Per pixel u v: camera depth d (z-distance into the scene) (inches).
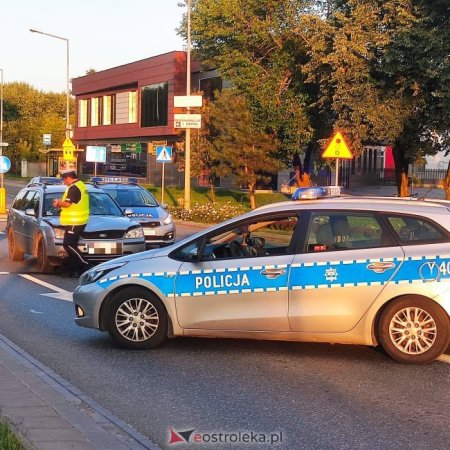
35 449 163.6
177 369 262.4
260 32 1061.8
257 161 1125.1
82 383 244.1
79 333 324.8
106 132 2358.5
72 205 484.7
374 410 213.3
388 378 247.8
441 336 258.2
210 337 297.6
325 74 929.5
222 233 283.7
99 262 493.7
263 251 278.7
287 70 1087.6
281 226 278.8
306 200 284.4
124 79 2191.2
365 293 261.9
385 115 849.5
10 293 433.4
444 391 232.7
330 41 916.6
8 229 599.5
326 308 265.1
